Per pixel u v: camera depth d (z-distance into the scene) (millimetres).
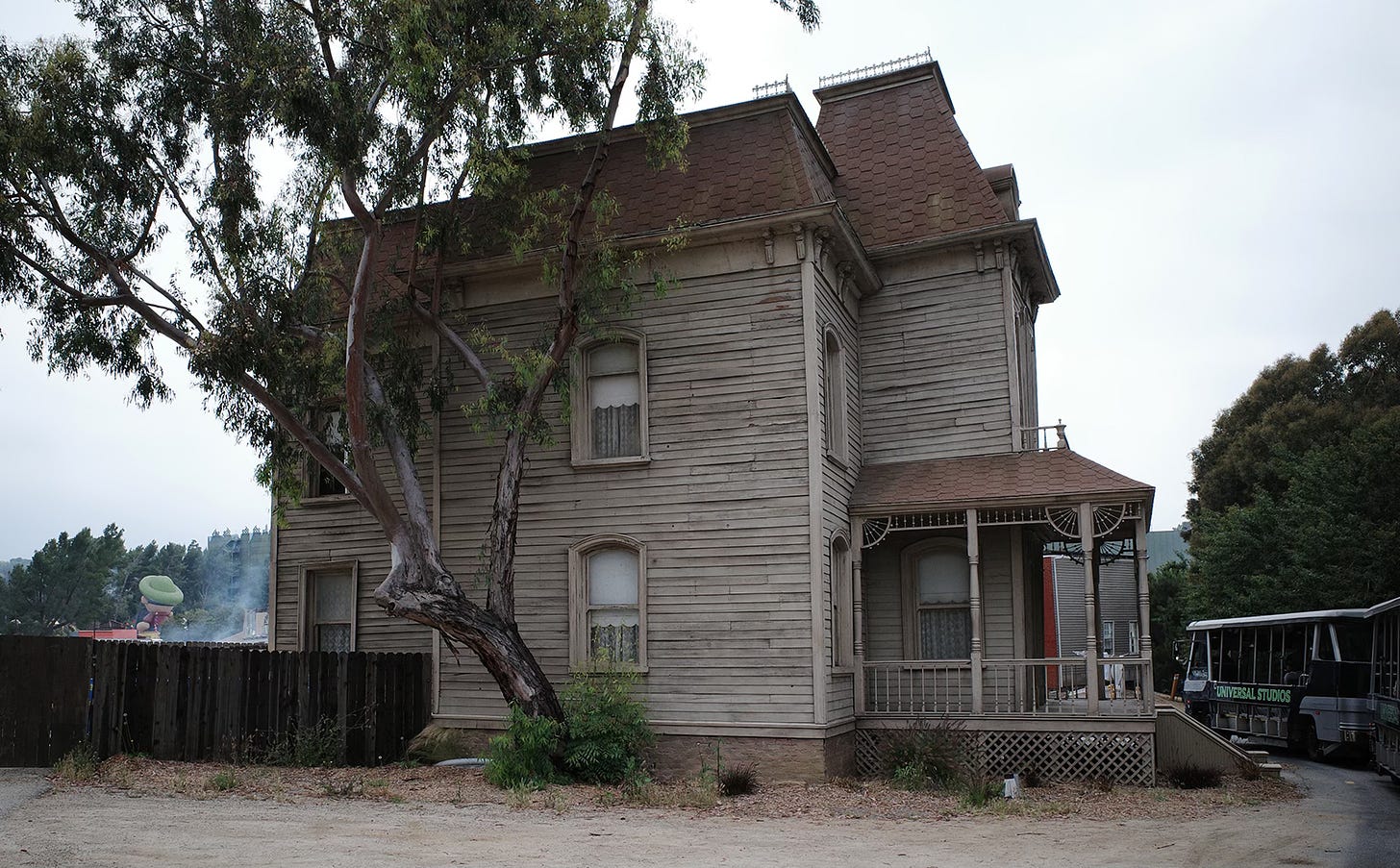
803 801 14156
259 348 15172
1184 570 47688
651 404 17703
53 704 14805
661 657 16953
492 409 15961
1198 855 10812
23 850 9422
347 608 20625
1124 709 17234
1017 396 18953
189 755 15812
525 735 14969
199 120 15469
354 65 15289
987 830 12250
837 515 17516
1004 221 19594
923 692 17297
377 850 10023
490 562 16375
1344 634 21500
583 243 17234
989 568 18672
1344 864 10406
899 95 21922
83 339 15242
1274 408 43344
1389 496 30031
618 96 16281
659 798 13852
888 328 20031
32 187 15039
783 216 16922
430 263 19031
